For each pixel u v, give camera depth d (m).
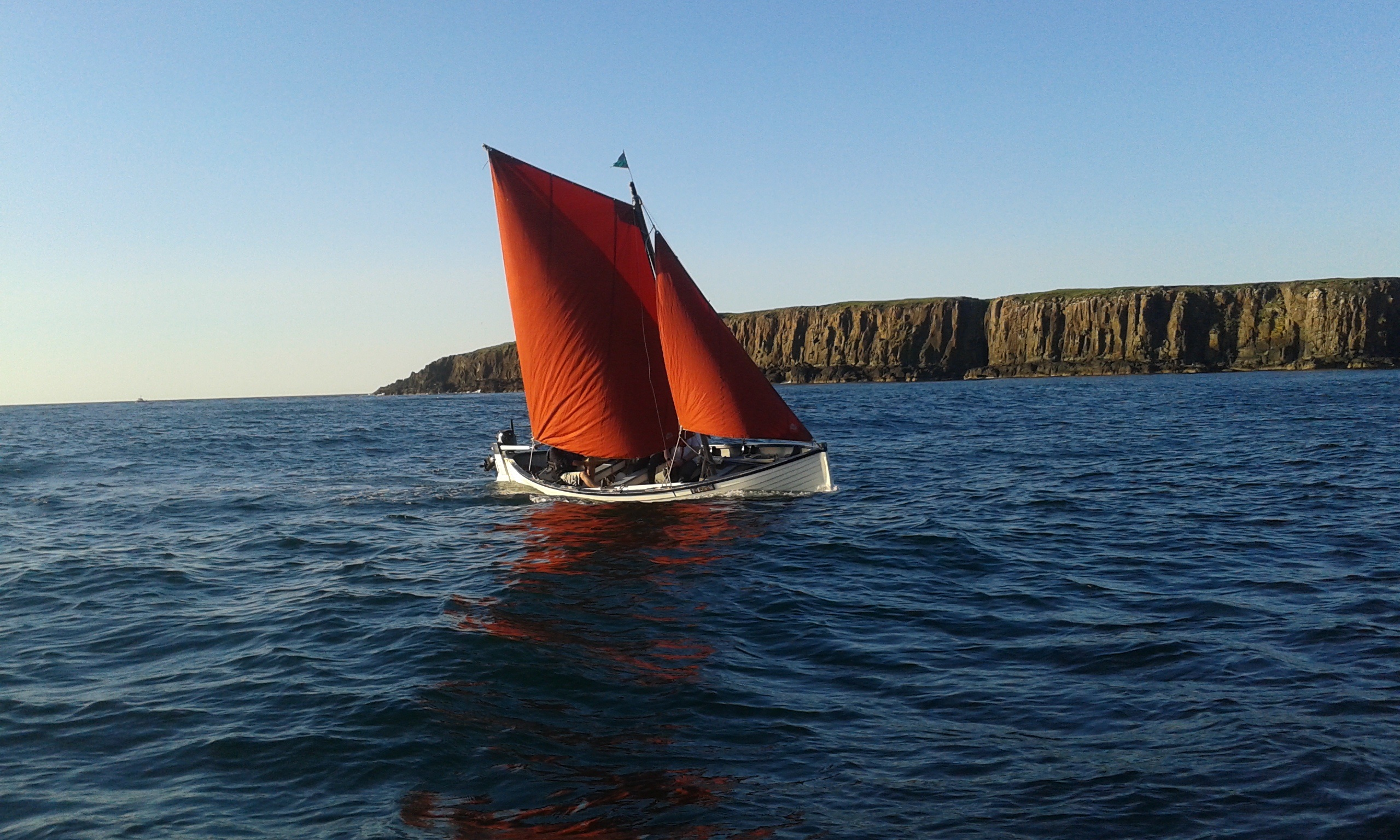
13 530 21.97
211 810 7.52
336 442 51.66
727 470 23.55
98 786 8.00
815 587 14.32
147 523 22.89
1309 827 6.70
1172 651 10.62
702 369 21.91
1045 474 27.86
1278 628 11.32
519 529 20.20
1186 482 24.92
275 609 13.97
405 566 16.91
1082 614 12.34
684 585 14.72
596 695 9.84
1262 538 17.06
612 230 22.11
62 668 11.25
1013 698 9.39
